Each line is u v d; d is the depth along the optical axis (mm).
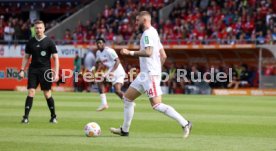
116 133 34750
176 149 29156
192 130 38281
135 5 120000
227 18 108688
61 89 98750
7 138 33219
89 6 123562
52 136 34312
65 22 120250
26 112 42438
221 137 34406
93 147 29656
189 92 96688
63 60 99750
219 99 77562
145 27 33125
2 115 49031
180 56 103438
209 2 115750
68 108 57719
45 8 129750
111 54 55281
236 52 98812
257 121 45188
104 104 54375
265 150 29094
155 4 119500
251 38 101062
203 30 107938
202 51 100938
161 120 44844
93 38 114500
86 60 99500
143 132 36844
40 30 41906
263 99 78750
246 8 109312
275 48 93562
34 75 42375
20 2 130250
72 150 28656
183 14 113875
